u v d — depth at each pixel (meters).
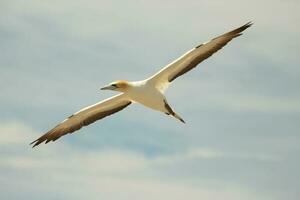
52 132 28.78
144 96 27.19
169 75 27.03
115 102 28.05
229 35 26.69
